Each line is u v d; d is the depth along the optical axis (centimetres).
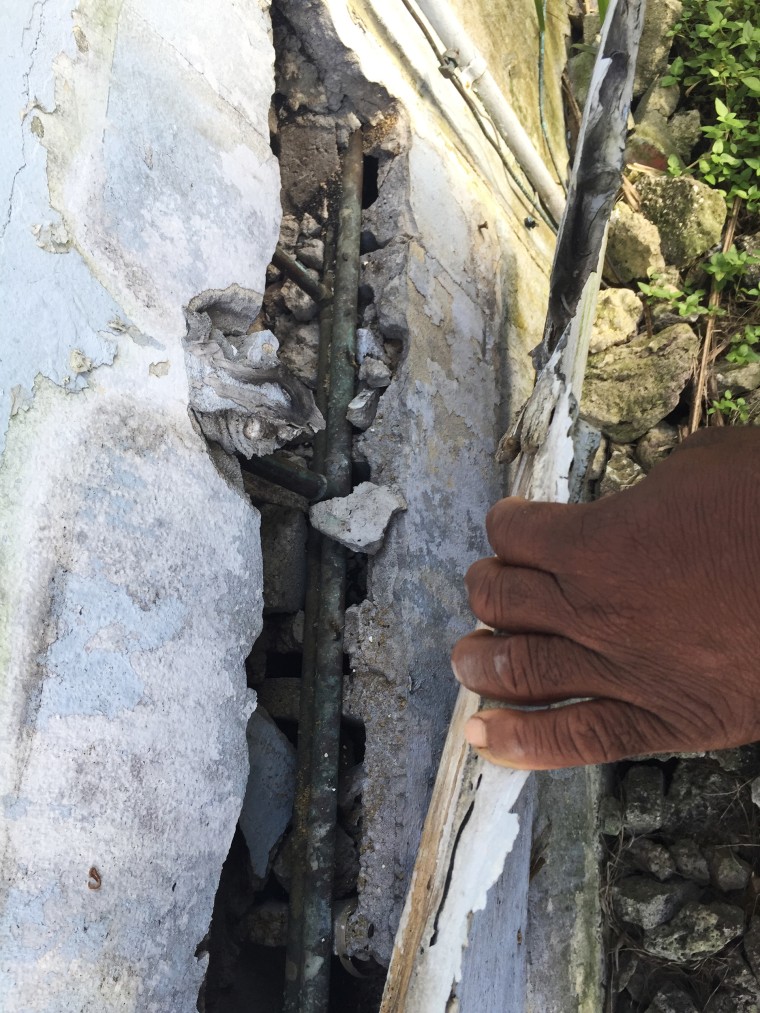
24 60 36
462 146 71
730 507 26
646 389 82
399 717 52
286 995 47
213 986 49
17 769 32
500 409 70
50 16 37
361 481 60
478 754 38
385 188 62
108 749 35
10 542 33
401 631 53
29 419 34
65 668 34
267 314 64
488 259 72
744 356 83
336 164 64
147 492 38
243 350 45
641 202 93
